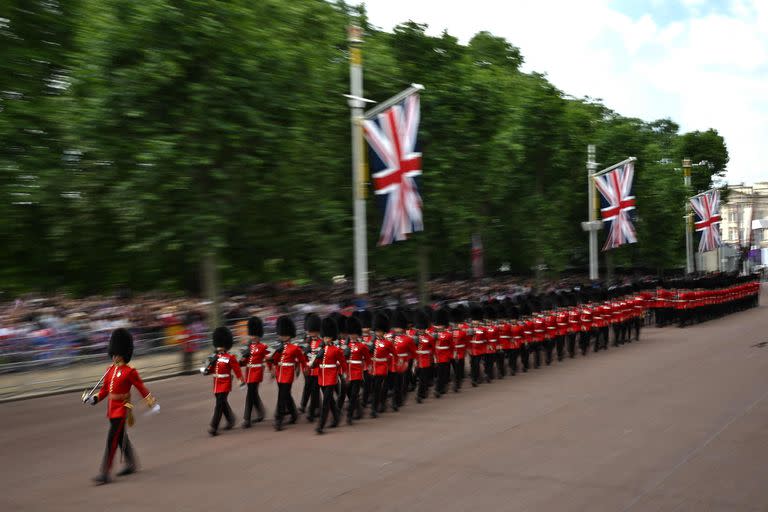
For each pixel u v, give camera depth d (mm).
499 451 13586
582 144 51438
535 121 46688
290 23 30438
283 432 15961
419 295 40625
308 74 29812
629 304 31453
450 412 17656
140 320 28344
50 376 22984
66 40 27078
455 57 40562
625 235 41031
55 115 25359
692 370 22781
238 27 26469
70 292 30250
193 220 26219
